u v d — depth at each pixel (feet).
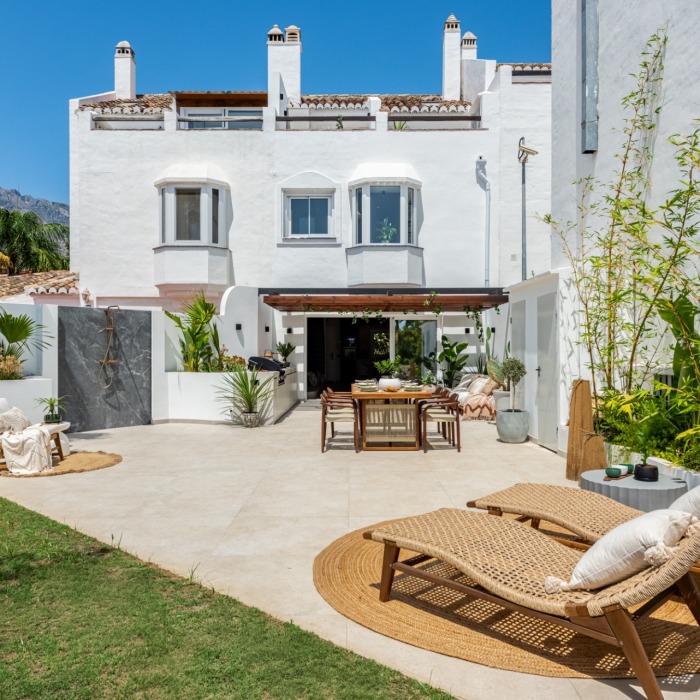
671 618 11.41
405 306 47.70
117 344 38.40
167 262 50.14
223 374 40.06
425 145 51.85
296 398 52.90
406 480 23.29
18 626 10.59
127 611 11.24
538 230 51.62
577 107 28.86
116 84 66.80
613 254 24.64
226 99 58.49
